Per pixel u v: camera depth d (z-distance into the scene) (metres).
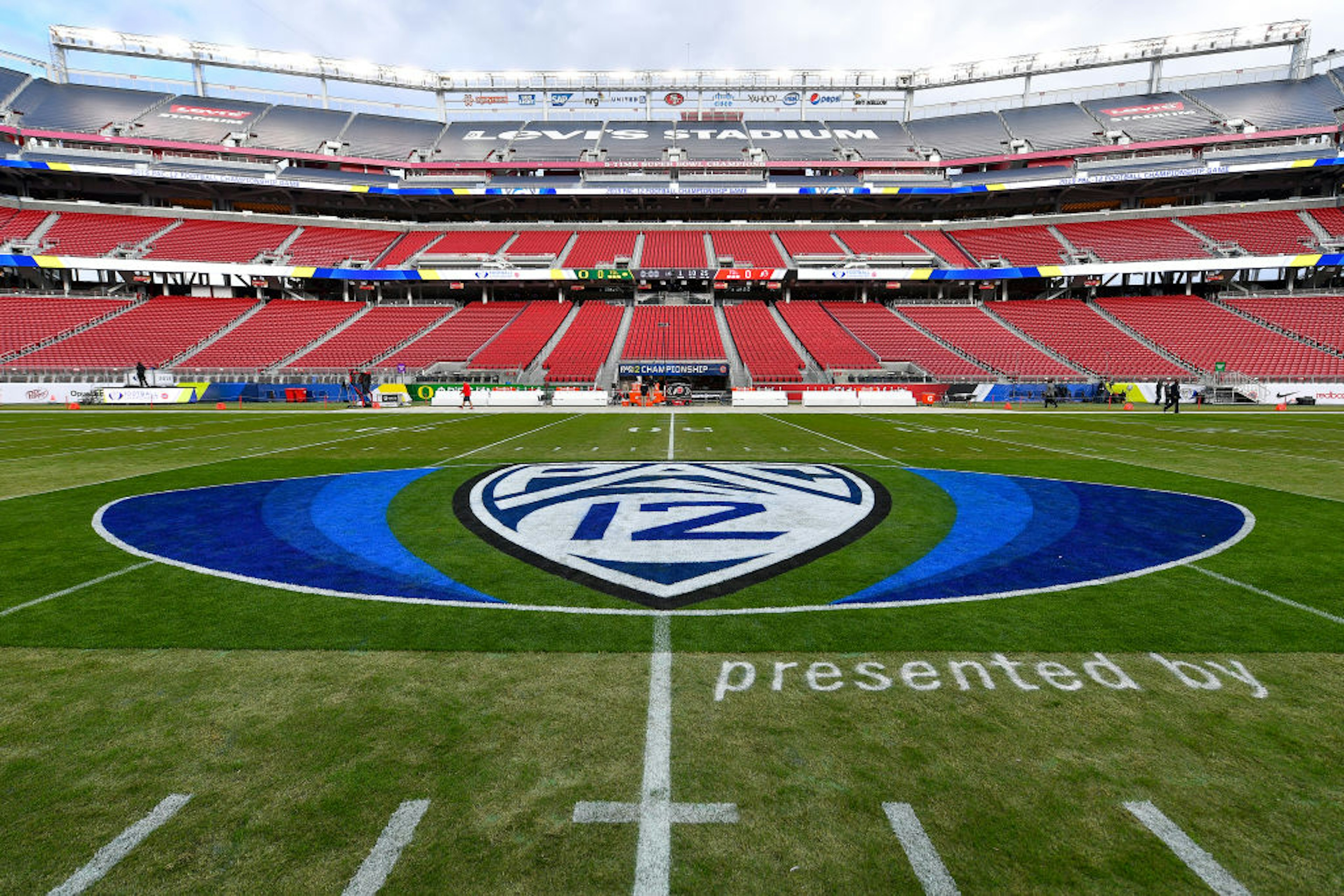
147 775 2.75
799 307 44.38
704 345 38.97
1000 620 4.44
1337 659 3.83
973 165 49.28
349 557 5.95
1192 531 6.86
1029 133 50.59
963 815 2.52
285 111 52.44
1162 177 42.38
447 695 3.44
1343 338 34.19
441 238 47.31
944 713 3.25
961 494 8.84
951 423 21.12
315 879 2.21
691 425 20.20
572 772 2.79
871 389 33.41
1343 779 2.70
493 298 47.56
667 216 51.84
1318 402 30.75
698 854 2.33
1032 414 25.69
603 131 56.09
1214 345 35.78
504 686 3.53
